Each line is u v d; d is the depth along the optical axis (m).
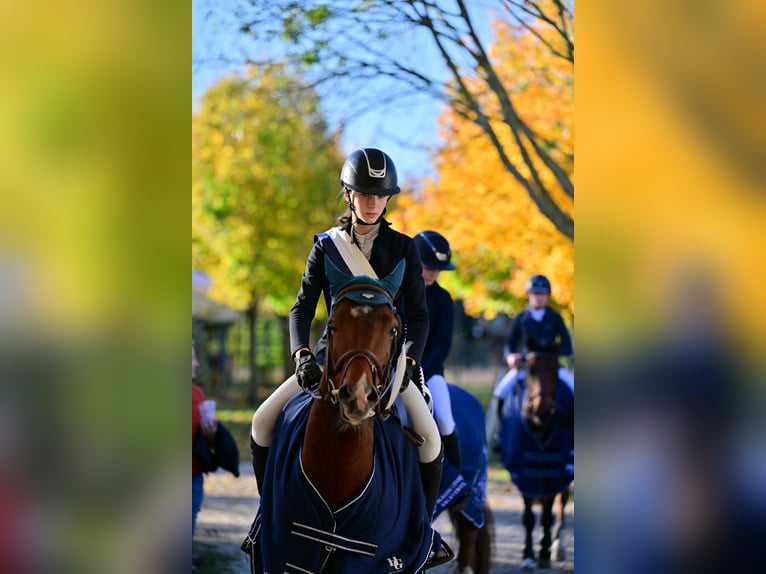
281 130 28.80
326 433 6.91
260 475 8.11
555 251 22.97
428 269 10.85
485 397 44.28
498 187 23.98
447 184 24.77
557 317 15.21
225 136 29.28
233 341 56.38
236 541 16.22
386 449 7.46
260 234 33.41
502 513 20.12
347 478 6.99
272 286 35.94
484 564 12.12
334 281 6.99
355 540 7.02
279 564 7.12
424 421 7.96
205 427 12.55
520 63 21.89
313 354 7.39
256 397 44.03
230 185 31.44
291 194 31.64
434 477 8.11
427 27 19.84
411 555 7.37
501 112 21.14
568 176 21.78
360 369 6.49
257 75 24.12
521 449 14.86
